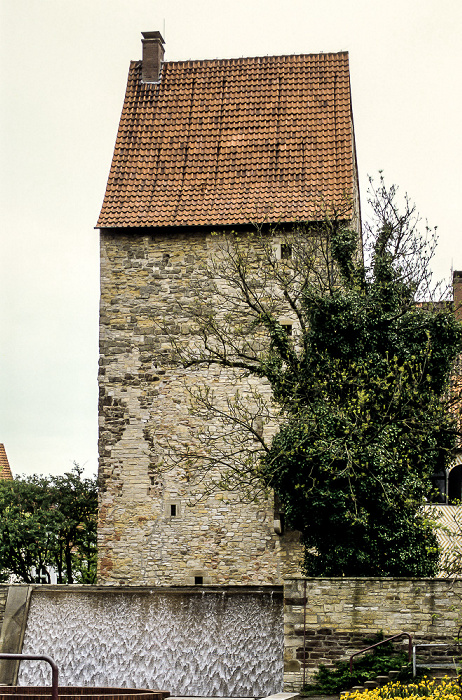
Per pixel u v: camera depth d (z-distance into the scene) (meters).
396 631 21.17
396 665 20.52
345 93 33.47
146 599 25.39
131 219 31.52
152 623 25.17
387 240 26.94
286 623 21.52
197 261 31.33
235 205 31.45
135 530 30.14
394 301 25.19
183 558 29.72
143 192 32.25
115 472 30.56
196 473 30.05
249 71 34.44
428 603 21.17
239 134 33.12
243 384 30.36
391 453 23.36
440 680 19.67
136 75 34.81
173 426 30.53
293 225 30.70
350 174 31.66
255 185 31.94
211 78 34.44
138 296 31.44
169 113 33.88
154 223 31.33
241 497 29.56
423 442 24.59
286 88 33.84
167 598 25.30
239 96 33.91
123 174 32.75
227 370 30.53
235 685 24.25
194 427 30.41
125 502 30.34
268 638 24.36
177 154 33.00
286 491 23.95
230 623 24.72
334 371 24.62
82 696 20.09
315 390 24.61
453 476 32.44
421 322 25.28
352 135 33.56
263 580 29.19
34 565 34.62
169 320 31.17
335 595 21.47
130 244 31.73
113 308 31.48
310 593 21.53
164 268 31.45
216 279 31.11
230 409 29.88
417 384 24.25
